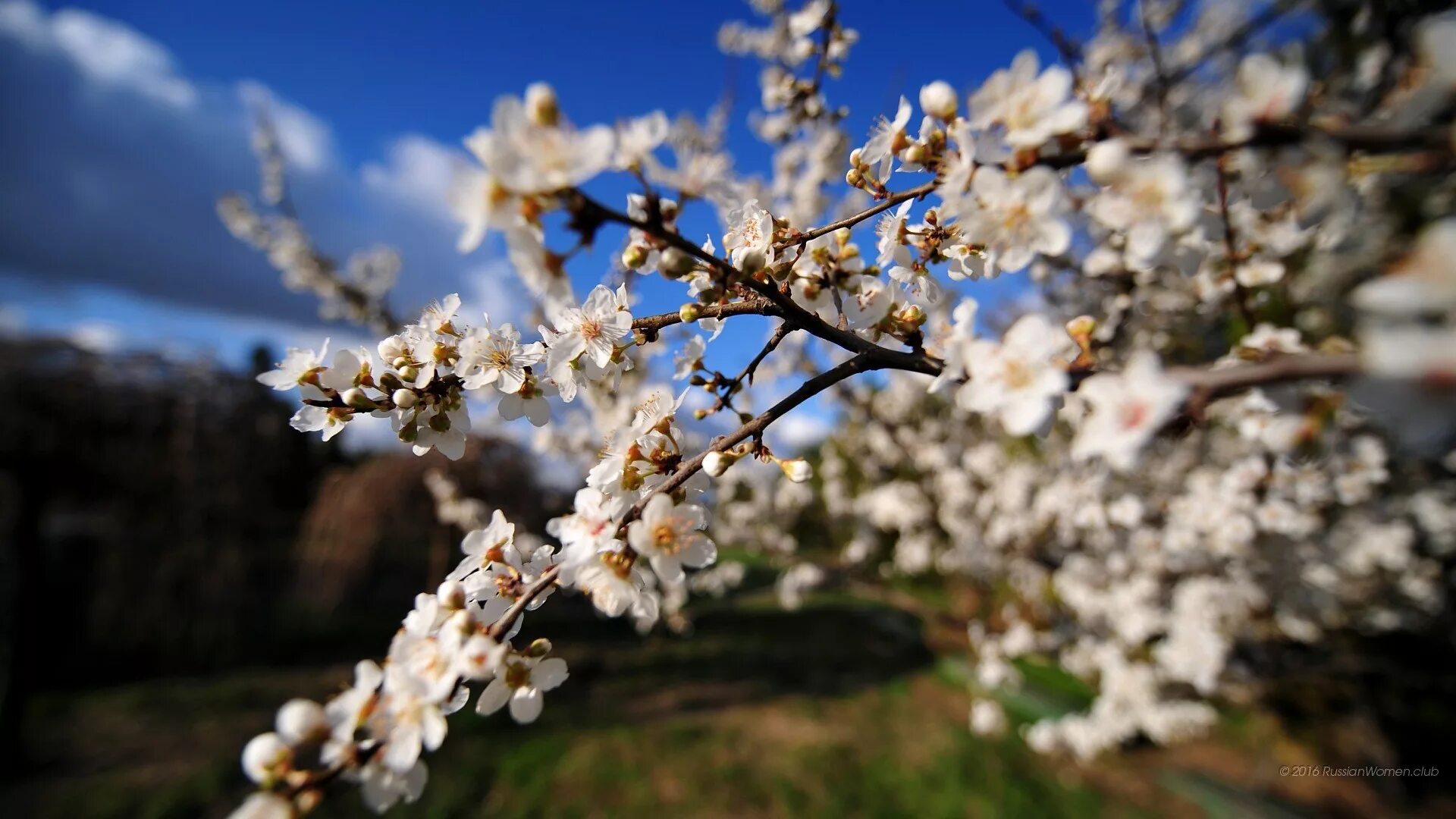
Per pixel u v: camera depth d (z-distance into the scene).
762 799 5.50
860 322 1.21
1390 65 2.05
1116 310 2.65
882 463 7.29
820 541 9.24
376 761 0.87
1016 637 6.66
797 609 12.70
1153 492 4.27
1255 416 1.49
